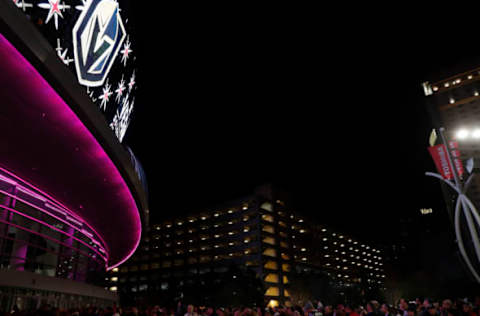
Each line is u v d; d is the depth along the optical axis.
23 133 20.58
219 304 77.81
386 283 129.62
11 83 15.86
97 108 19.19
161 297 91.25
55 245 32.47
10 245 26.70
